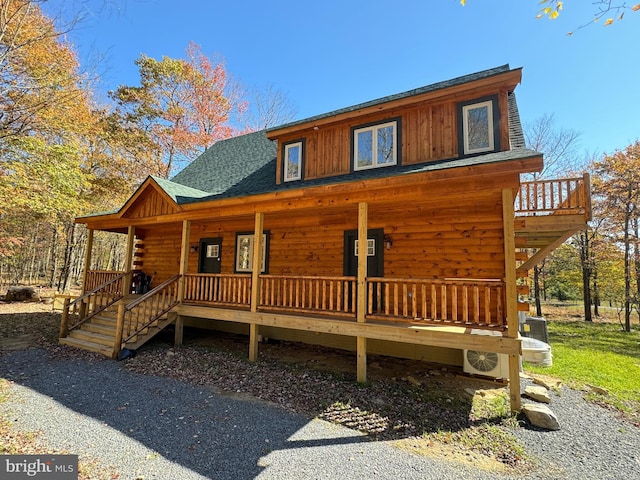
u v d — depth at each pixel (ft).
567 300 104.32
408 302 25.55
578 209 23.58
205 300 27.22
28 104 29.91
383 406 16.38
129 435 12.88
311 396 17.38
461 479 10.79
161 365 22.24
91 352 25.30
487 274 23.32
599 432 14.90
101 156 62.95
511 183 16.83
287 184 30.35
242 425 14.05
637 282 54.39
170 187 30.27
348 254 28.40
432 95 24.29
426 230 25.43
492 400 17.74
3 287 70.33
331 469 11.08
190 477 10.32
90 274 37.11
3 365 21.49
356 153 27.78
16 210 41.14
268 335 30.50
